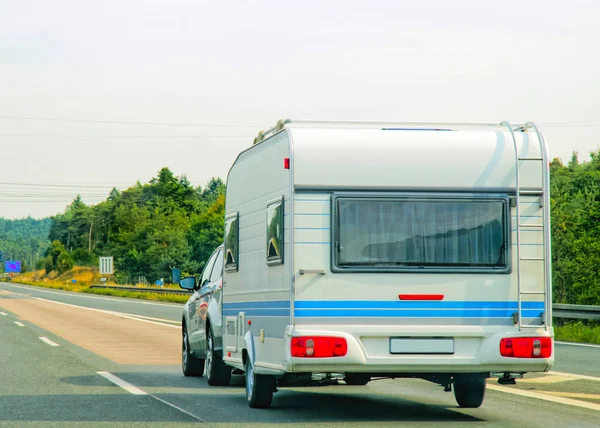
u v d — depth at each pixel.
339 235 23.62
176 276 38.16
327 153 23.77
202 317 35.66
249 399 27.66
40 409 27.22
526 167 24.36
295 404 28.62
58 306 121.12
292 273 23.45
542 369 23.98
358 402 29.33
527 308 24.03
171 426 23.77
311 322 23.45
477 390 27.47
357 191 23.80
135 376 37.84
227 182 31.27
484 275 23.98
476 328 23.81
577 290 152.50
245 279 28.11
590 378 36.19
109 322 81.19
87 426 23.81
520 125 25.11
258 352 26.39
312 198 23.67
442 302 23.81
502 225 24.19
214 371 33.84
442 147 24.19
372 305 23.62
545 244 24.22
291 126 24.34
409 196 23.94
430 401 29.69
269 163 25.69
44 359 45.28
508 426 23.86
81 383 34.81
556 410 27.28
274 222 24.91
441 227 23.98
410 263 23.80
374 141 24.05
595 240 151.75
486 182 24.22
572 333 57.53
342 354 23.30
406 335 23.56
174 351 51.16
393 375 24.70
